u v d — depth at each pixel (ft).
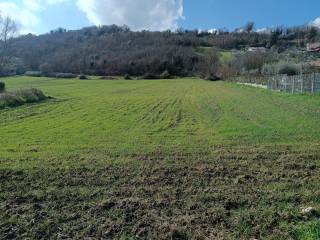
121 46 473.26
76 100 114.62
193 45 497.05
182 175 30.14
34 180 29.32
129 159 35.68
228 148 40.11
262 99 102.68
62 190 26.86
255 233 19.71
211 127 56.18
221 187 27.02
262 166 32.42
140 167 32.60
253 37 538.06
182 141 45.11
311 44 421.18
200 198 24.79
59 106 95.66
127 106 94.99
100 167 32.73
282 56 305.12
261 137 46.09
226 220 21.36
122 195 25.70
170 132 52.75
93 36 522.88
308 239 18.52
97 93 152.56
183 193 25.91
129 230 20.42
